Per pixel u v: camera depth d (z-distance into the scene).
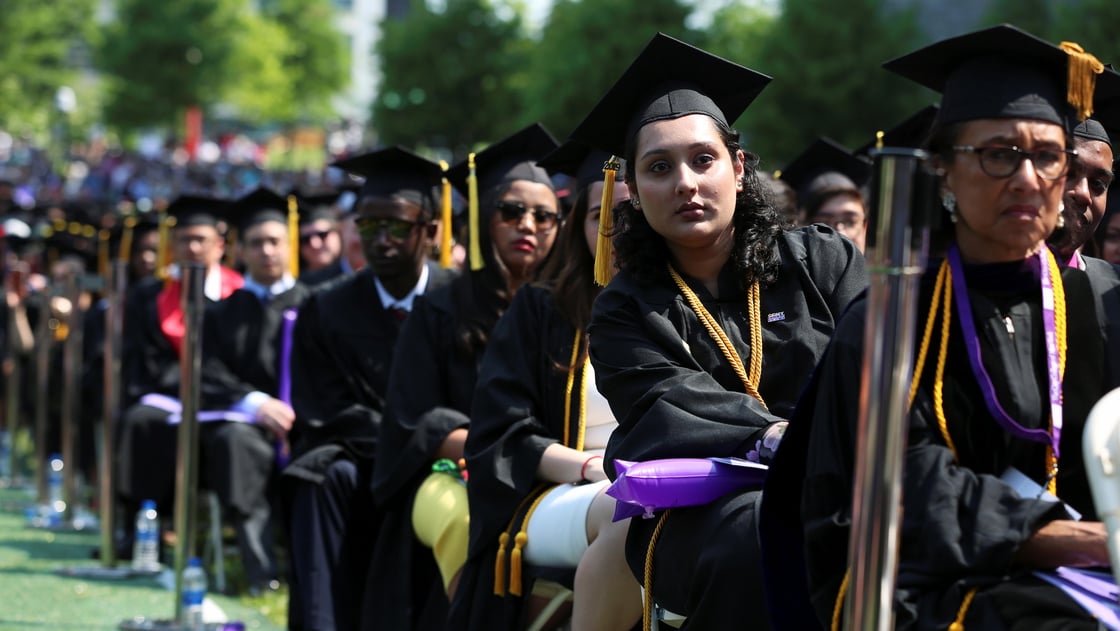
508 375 4.21
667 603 3.16
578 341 4.16
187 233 7.81
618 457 3.23
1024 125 2.43
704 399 3.16
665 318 3.35
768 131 22.58
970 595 2.38
